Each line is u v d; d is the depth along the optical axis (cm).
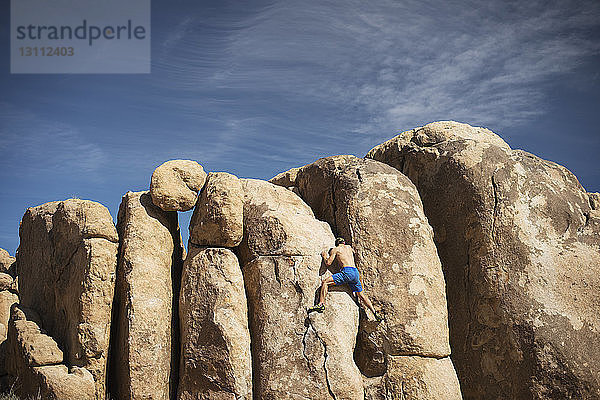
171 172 1205
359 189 1223
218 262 1131
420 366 1093
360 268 1150
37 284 1305
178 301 1176
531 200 1234
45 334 1172
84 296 1113
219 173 1223
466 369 1207
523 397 1116
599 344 1118
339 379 1038
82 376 1073
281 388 1039
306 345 1062
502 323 1160
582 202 1277
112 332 1142
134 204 1204
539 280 1163
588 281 1159
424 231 1201
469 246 1241
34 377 1089
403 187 1248
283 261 1128
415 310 1124
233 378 1039
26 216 1392
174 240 1245
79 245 1175
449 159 1309
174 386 1116
